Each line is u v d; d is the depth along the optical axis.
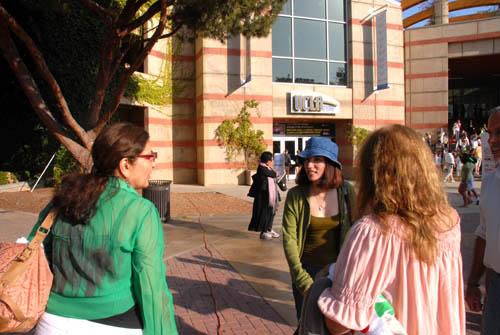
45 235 1.53
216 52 17.66
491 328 1.93
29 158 13.66
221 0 8.62
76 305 1.49
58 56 13.59
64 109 8.31
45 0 9.06
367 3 19.86
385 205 1.28
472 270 2.24
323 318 1.28
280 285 4.51
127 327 1.53
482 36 22.23
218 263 5.43
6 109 13.79
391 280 1.27
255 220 7.00
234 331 3.32
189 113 19.08
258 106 18.12
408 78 23.48
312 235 2.56
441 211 1.35
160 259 1.58
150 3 16.53
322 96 18.88
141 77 17.09
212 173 17.77
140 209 1.54
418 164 1.33
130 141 1.62
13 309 1.37
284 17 18.84
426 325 1.26
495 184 2.00
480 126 30.27
